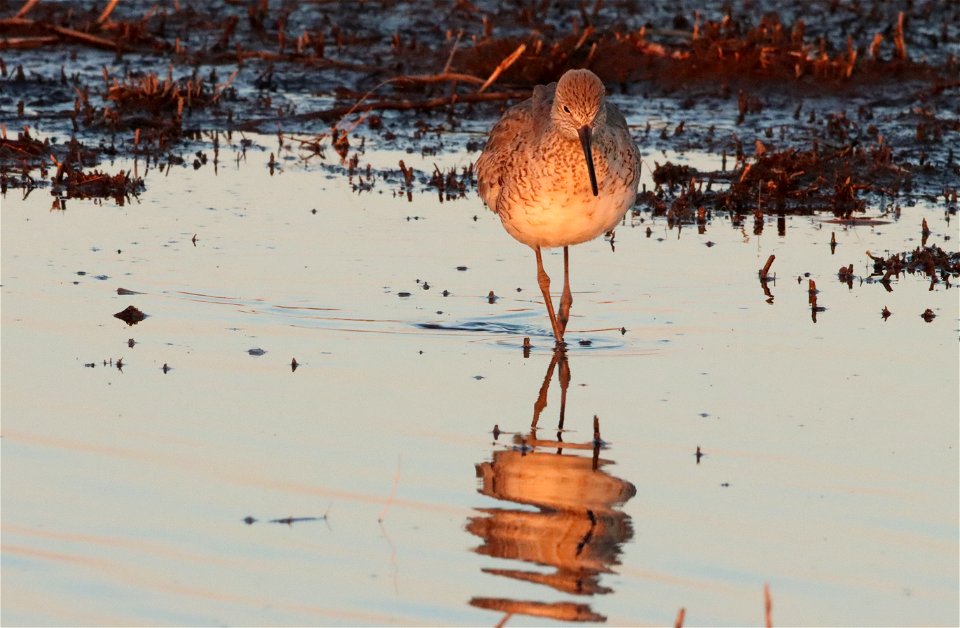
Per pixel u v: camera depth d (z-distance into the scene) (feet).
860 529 27.32
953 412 33.37
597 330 40.60
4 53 76.54
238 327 39.63
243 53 75.97
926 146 62.34
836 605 24.39
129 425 31.99
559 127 38.22
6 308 40.40
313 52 77.00
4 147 58.85
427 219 52.24
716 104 69.62
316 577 25.21
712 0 88.58
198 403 33.55
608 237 50.55
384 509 28.02
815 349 38.40
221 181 56.80
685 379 36.17
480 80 69.82
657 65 73.15
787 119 67.10
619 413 33.65
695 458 30.81
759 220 52.90
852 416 33.19
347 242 48.83
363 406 33.78
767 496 28.84
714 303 42.96
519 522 27.55
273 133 65.82
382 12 86.33
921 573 25.54
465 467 30.25
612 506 28.35
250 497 28.37
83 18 82.28
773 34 74.23
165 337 38.47
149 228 49.57
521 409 33.96
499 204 41.19
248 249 47.39
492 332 40.27
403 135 65.87
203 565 25.54
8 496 28.04
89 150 60.29
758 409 33.78
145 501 28.02
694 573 25.61
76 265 44.88
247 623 23.63
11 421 32.04
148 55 77.46
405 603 24.39
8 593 24.39
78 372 35.45
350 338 39.17
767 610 22.65
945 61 74.69
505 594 24.77
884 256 47.85
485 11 85.61
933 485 29.30
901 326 40.47
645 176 59.77
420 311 41.88
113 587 24.64
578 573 25.54
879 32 80.53
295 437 31.60
